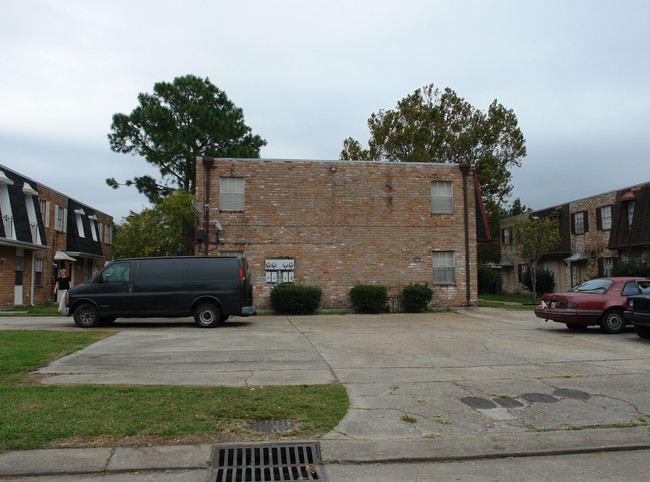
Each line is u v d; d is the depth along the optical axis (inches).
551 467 177.0
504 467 177.0
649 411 232.4
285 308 711.1
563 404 242.2
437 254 793.6
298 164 765.9
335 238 765.3
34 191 947.3
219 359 339.9
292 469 175.2
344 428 206.1
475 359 350.6
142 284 528.4
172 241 1099.9
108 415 207.5
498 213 1521.9
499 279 1518.2
